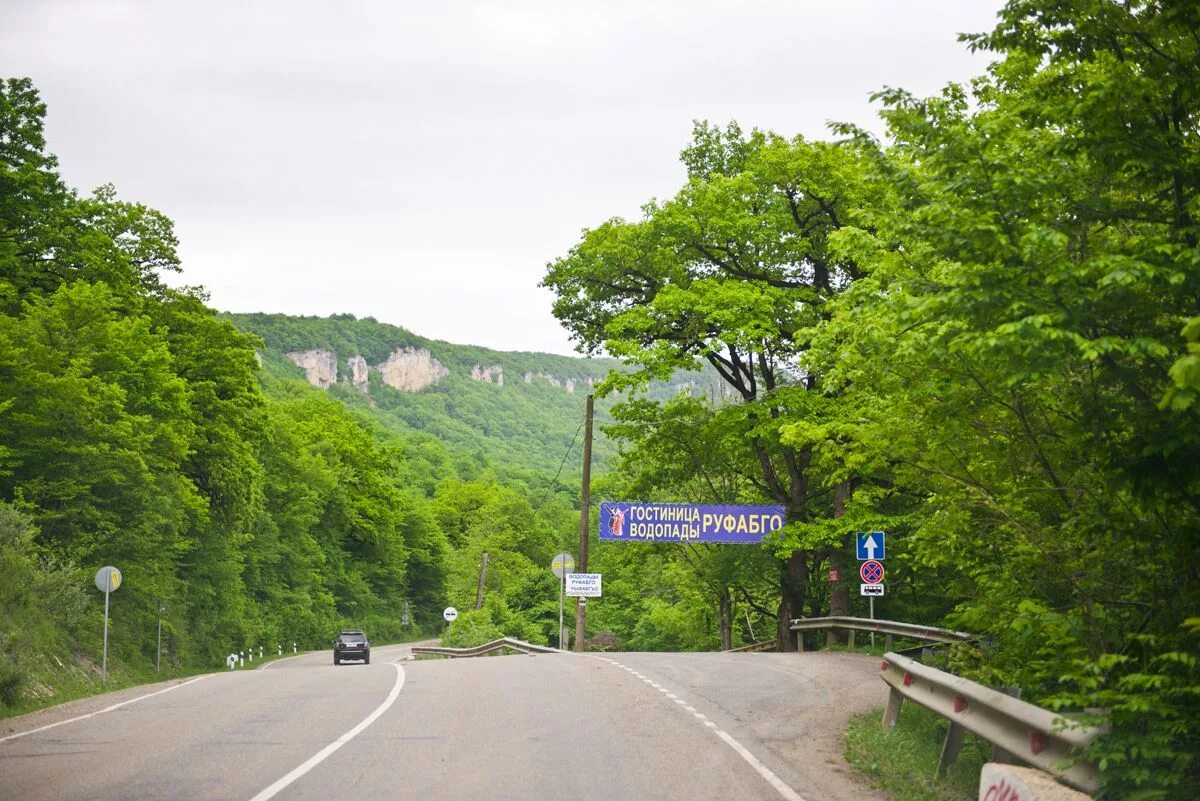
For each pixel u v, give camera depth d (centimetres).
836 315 1535
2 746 1269
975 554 1328
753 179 3356
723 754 1138
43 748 1241
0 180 3941
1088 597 984
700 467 3919
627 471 4234
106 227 5094
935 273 1202
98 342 3853
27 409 3406
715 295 3209
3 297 3850
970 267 987
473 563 9794
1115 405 908
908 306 988
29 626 2627
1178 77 911
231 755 1143
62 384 3353
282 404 11069
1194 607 897
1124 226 1045
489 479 19188
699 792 934
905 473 1462
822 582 3812
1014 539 1220
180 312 5172
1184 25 920
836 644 2938
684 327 3500
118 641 3750
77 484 3544
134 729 1399
